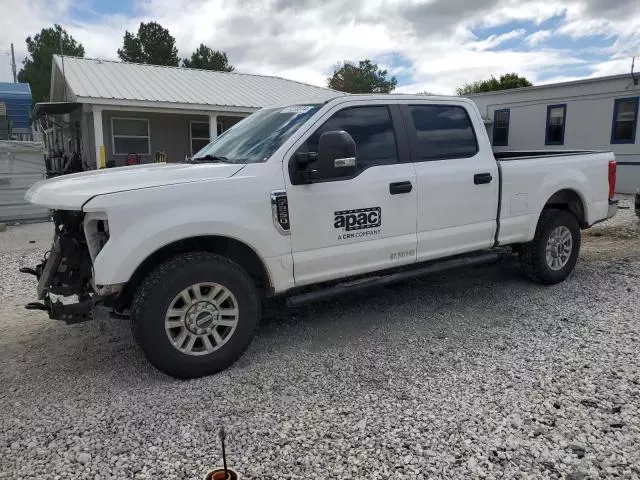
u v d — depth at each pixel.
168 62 45.59
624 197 15.57
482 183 4.90
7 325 4.86
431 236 4.64
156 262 3.70
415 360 3.83
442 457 2.65
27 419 3.11
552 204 5.75
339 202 4.09
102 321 3.61
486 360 3.79
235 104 16.83
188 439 2.87
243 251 3.93
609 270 6.23
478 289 5.59
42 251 8.52
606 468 2.53
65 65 17.58
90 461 2.69
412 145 4.57
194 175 3.68
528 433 2.83
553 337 4.18
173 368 3.51
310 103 4.41
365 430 2.91
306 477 2.52
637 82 16.77
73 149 20.30
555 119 19.31
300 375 3.63
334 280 4.34
